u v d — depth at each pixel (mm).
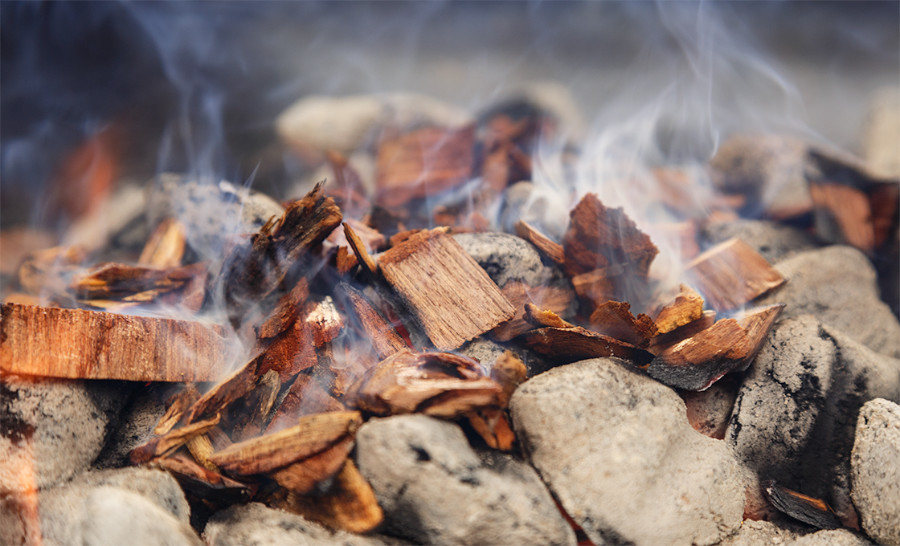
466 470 407
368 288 461
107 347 427
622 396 427
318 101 743
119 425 433
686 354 441
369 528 409
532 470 418
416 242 460
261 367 436
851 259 490
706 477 423
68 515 406
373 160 626
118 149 706
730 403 447
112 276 477
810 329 453
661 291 477
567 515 419
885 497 418
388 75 921
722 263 481
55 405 419
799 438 438
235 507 416
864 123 642
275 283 448
